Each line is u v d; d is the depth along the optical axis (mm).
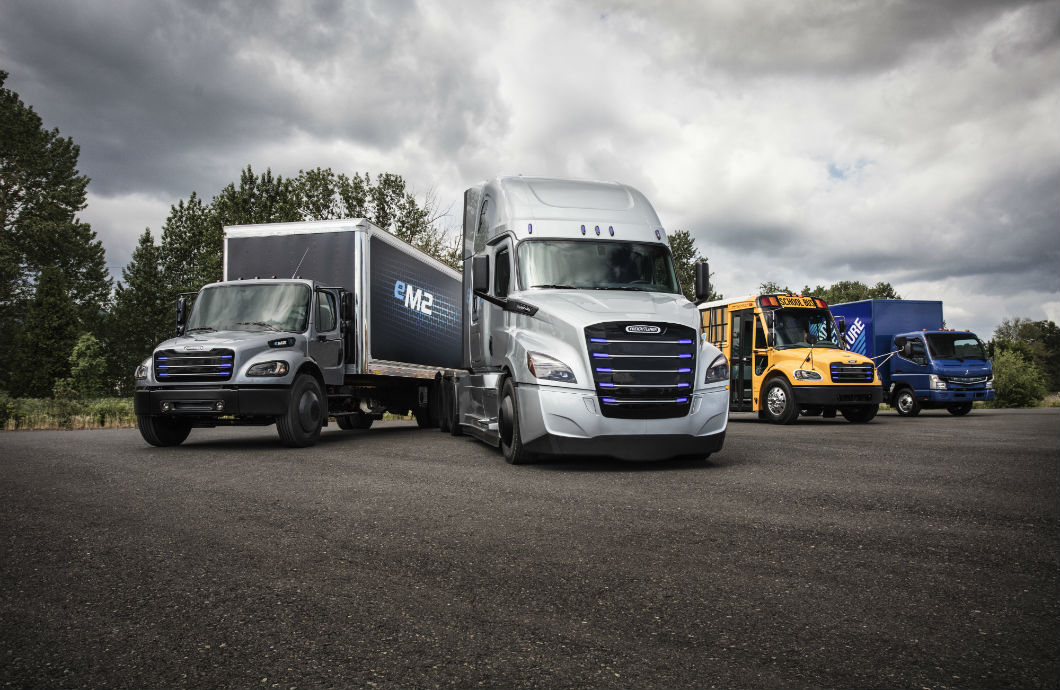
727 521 4957
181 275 54812
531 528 4727
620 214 9773
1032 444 10961
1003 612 3125
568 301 8305
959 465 8148
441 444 11117
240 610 3145
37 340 43750
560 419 7637
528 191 9844
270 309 11578
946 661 2600
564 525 4816
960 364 21719
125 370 54000
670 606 3180
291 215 37156
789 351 17656
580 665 2547
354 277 12938
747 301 19188
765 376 17891
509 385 8430
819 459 8734
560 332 7914
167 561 3945
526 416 7859
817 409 17984
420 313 15867
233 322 11453
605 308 8039
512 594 3348
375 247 13555
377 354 13570
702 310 21844
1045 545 4305
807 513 5246
